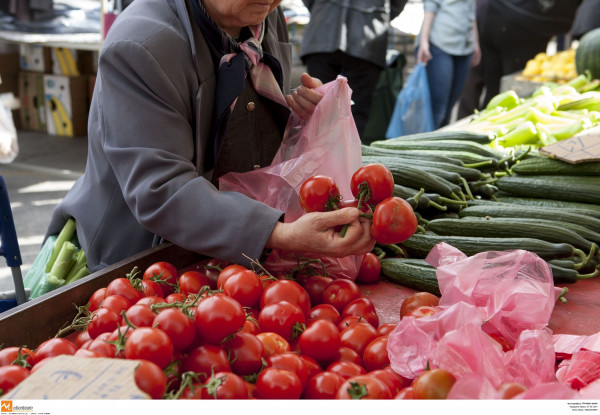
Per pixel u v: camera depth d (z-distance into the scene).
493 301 1.62
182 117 1.87
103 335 1.30
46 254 2.26
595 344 1.45
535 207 2.30
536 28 6.87
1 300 2.24
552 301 1.67
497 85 7.43
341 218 1.60
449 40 5.97
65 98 7.96
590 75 4.59
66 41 6.00
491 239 2.03
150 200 1.76
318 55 5.40
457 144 2.96
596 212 2.32
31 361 1.27
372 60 5.31
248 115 2.12
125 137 1.80
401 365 1.35
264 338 1.39
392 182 1.67
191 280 1.69
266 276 1.74
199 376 1.22
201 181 1.78
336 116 2.01
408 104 5.73
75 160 7.07
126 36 1.79
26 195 5.89
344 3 5.20
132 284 1.63
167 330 1.22
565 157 2.62
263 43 2.23
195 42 1.91
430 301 1.69
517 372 1.35
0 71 7.94
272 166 1.99
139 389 1.01
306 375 1.30
